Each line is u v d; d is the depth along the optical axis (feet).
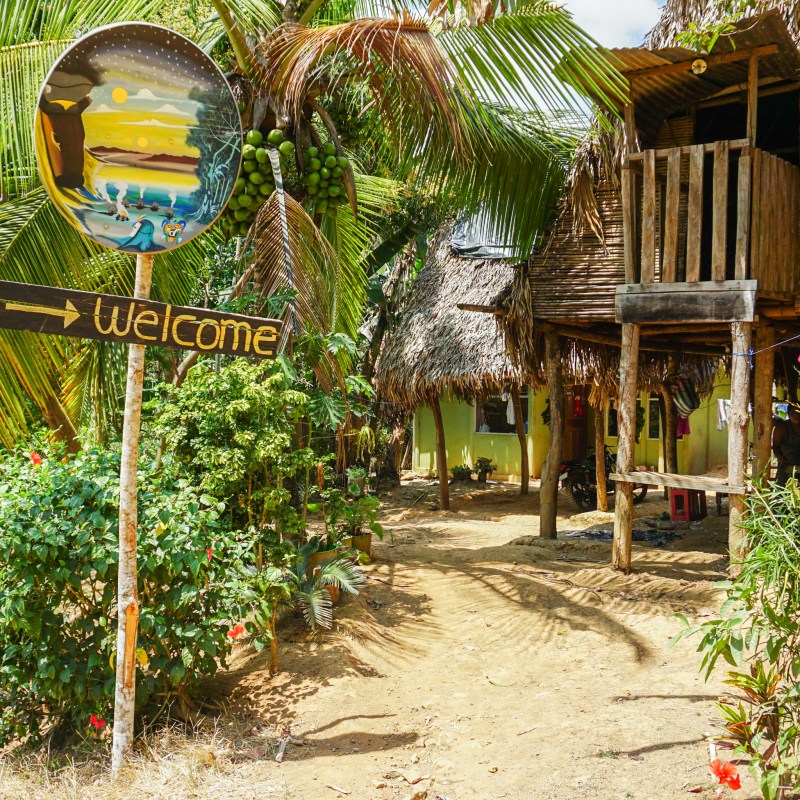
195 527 14.39
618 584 22.59
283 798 11.70
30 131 17.88
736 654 9.42
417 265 46.01
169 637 14.51
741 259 21.31
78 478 14.01
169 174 11.50
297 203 19.24
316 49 18.44
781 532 9.66
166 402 17.81
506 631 19.35
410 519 40.52
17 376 17.88
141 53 11.18
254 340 12.14
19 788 12.19
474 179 26.48
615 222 26.27
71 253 19.06
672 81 23.88
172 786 11.99
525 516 40.60
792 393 31.09
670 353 35.12
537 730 13.67
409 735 14.12
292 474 17.30
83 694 13.74
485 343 35.09
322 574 18.76
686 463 52.44
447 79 18.81
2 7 17.25
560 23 19.04
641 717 13.61
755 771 9.27
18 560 13.12
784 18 20.85
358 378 20.03
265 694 15.94
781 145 31.12
